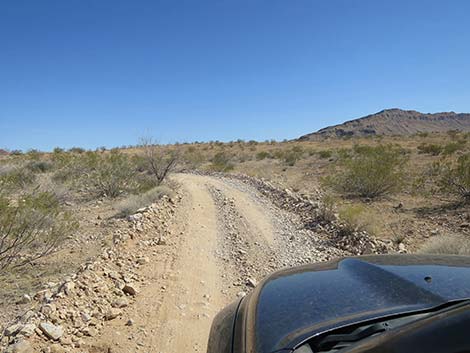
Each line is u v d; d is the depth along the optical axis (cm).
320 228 1072
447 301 228
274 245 930
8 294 607
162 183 2073
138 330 509
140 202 1405
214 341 275
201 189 2023
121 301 582
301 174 2612
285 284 302
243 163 4109
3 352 418
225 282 694
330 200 1208
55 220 875
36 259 791
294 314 247
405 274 279
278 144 7425
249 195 1786
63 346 459
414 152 3494
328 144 6406
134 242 915
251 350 225
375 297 250
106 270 697
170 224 1151
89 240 941
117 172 1786
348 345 204
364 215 1041
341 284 280
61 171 2017
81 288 602
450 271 284
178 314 556
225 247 923
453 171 1389
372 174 1561
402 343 174
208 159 4956
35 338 455
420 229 1019
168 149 3556
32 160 2541
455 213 1170
